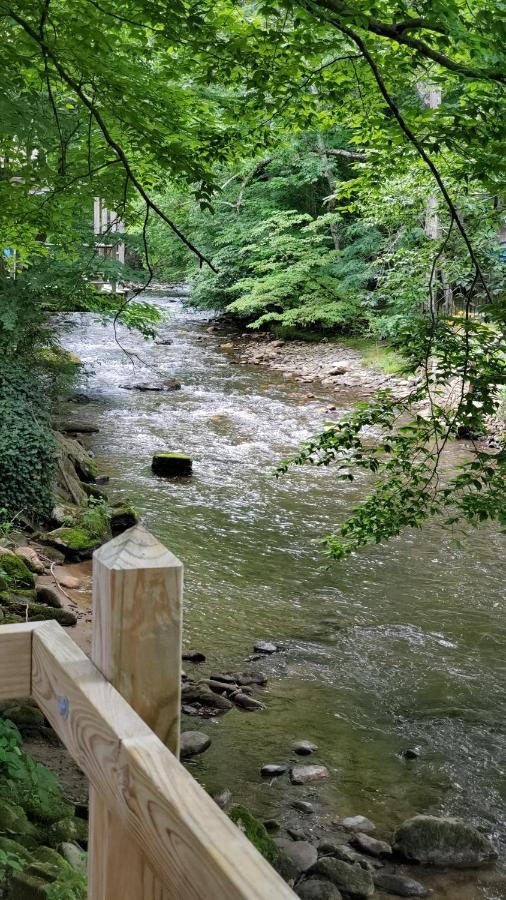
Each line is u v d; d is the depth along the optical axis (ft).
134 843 3.95
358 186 28.91
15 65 21.15
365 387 68.64
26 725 20.35
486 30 17.25
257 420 57.93
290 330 92.12
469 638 28.35
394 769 21.08
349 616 29.86
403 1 18.61
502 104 19.53
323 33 20.52
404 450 21.12
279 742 22.11
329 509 40.96
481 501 19.63
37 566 30.89
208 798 3.46
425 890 16.80
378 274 85.40
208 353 83.82
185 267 110.83
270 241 91.09
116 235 36.01
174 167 20.38
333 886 16.40
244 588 31.83
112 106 19.81
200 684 24.63
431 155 25.84
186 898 3.30
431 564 34.65
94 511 36.37
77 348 81.15
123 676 4.38
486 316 18.60
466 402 20.80
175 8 18.06
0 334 40.47
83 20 18.86
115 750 3.97
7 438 35.99
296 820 18.85
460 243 47.73
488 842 18.12
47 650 4.84
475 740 22.50
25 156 26.32
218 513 39.88
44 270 38.29
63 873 12.54
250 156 26.35
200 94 24.67
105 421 56.29
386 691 24.97
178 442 51.85
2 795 15.14
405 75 22.85
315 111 24.63
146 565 4.33
